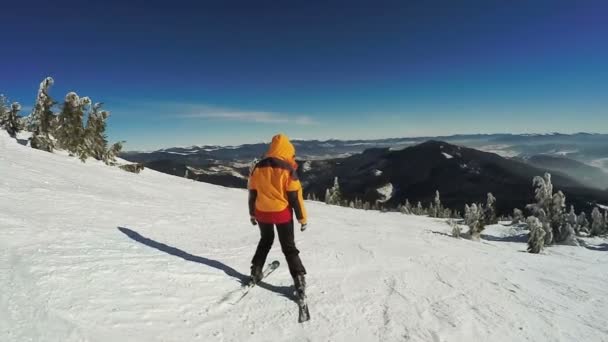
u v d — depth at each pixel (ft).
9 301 9.80
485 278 20.47
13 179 26.99
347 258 20.06
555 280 23.79
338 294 14.52
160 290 12.41
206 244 19.26
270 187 13.33
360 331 11.78
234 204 42.91
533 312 15.81
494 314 14.75
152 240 18.25
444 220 115.65
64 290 10.95
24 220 16.69
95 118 62.18
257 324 11.48
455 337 12.17
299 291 12.82
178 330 10.43
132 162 74.74
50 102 58.13
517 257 34.47
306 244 22.77
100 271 12.68
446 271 20.52
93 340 9.13
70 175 37.45
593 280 26.03
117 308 10.74
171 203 33.45
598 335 14.28
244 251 18.70
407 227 58.13
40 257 12.84
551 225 77.66
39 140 56.59
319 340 10.95
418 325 12.69
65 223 17.99
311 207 75.56
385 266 19.48
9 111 63.36
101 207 24.06
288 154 13.94
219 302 12.48
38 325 9.15
